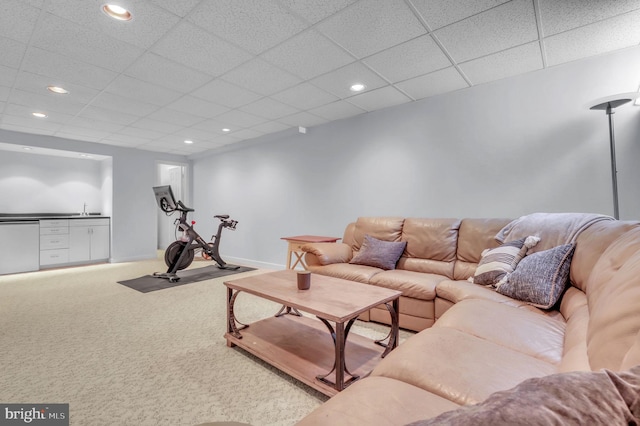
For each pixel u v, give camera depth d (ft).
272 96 10.68
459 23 6.60
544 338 4.08
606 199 7.85
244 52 7.73
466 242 8.65
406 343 3.93
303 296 5.77
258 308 9.62
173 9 6.05
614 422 1.26
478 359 3.36
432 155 10.76
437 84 9.73
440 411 2.53
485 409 1.38
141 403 4.85
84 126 14.06
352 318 4.91
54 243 16.53
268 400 4.95
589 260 5.05
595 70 8.00
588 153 8.09
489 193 9.61
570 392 1.38
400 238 10.05
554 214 7.07
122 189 18.49
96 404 4.82
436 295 7.27
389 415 2.46
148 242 19.62
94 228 17.90
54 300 10.47
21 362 6.15
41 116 12.51
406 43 7.39
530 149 8.90
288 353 5.90
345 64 8.41
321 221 14.05
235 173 18.30
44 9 5.97
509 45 7.48
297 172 15.03
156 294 11.23
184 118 13.01
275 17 6.35
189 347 6.85
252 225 17.30
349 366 5.41
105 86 9.64
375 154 12.20
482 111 9.73
